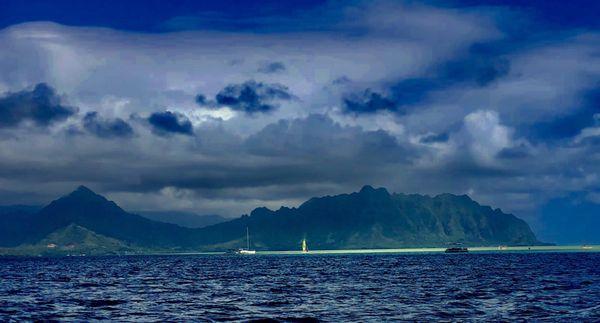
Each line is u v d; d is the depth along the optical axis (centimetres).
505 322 6278
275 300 8944
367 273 17825
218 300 9031
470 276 15088
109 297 9744
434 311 7312
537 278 13688
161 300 9100
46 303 8725
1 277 17425
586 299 8462
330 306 8019
